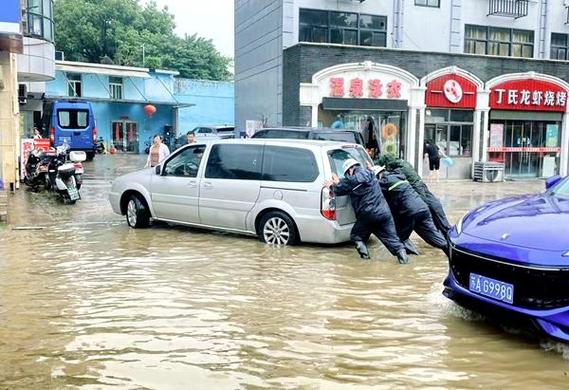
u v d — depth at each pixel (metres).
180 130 42.34
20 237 8.90
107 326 4.95
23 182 15.98
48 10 19.50
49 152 14.62
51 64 19.77
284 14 21.55
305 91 20.02
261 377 3.97
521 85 23.03
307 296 5.90
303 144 8.25
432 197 8.59
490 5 24.67
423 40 23.72
